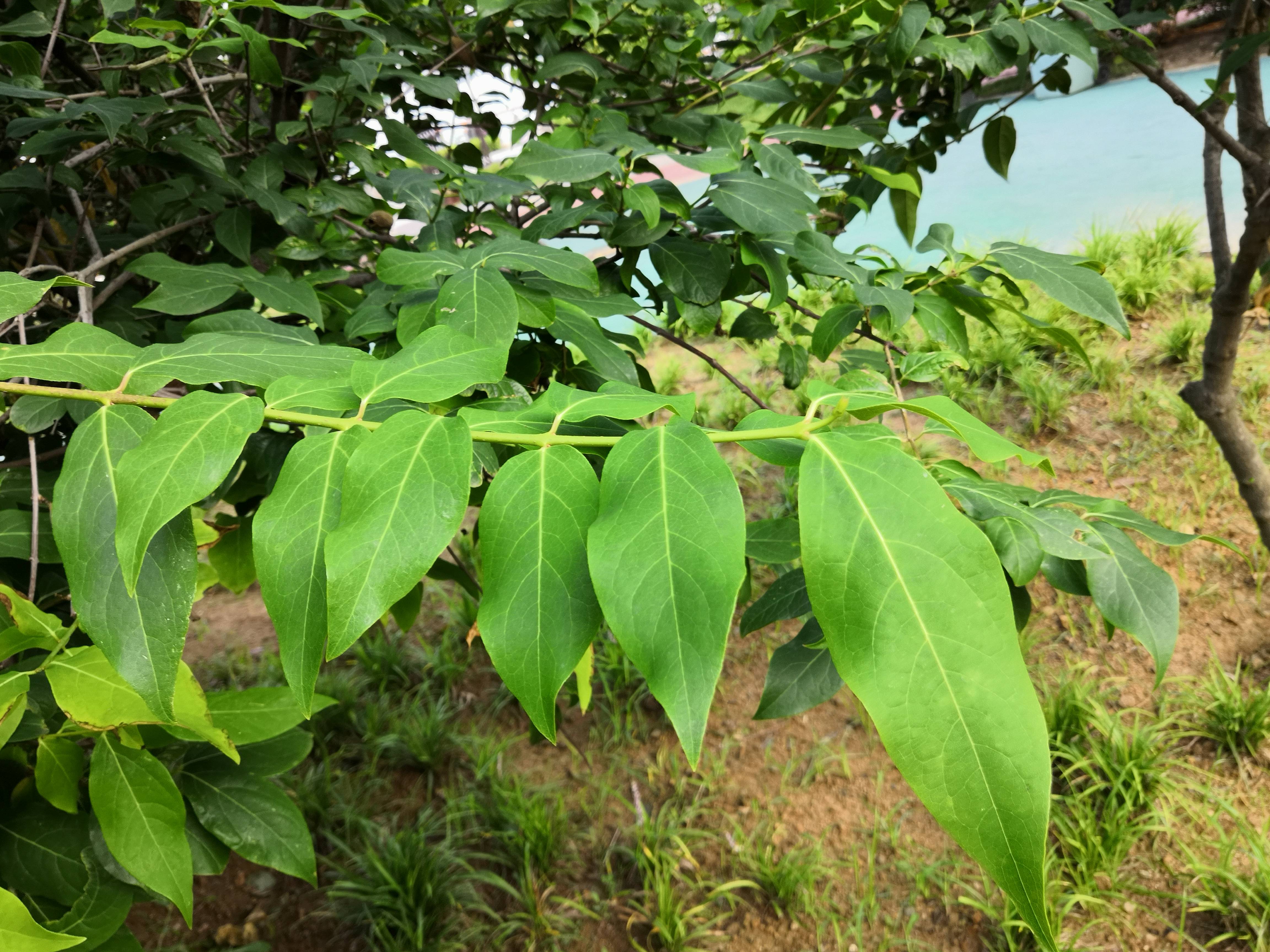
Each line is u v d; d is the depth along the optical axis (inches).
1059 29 23.3
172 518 8.8
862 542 7.6
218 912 46.6
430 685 59.1
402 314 15.8
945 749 6.9
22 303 10.2
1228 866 39.4
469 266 15.7
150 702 9.0
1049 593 56.3
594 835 48.4
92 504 9.4
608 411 9.5
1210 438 61.3
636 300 20.2
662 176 22.1
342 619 8.1
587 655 17.7
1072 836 41.6
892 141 31.5
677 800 49.4
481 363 10.3
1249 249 28.1
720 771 50.2
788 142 21.3
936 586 7.3
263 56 18.8
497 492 8.6
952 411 8.8
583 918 44.7
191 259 28.0
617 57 33.4
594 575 7.8
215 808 19.2
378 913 44.5
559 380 19.6
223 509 55.6
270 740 20.5
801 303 64.8
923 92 33.8
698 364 85.2
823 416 9.1
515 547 8.4
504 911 45.9
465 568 60.9
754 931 42.8
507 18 30.1
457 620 60.9
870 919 42.1
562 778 51.8
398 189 21.6
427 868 45.1
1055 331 17.6
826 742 51.1
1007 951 39.2
